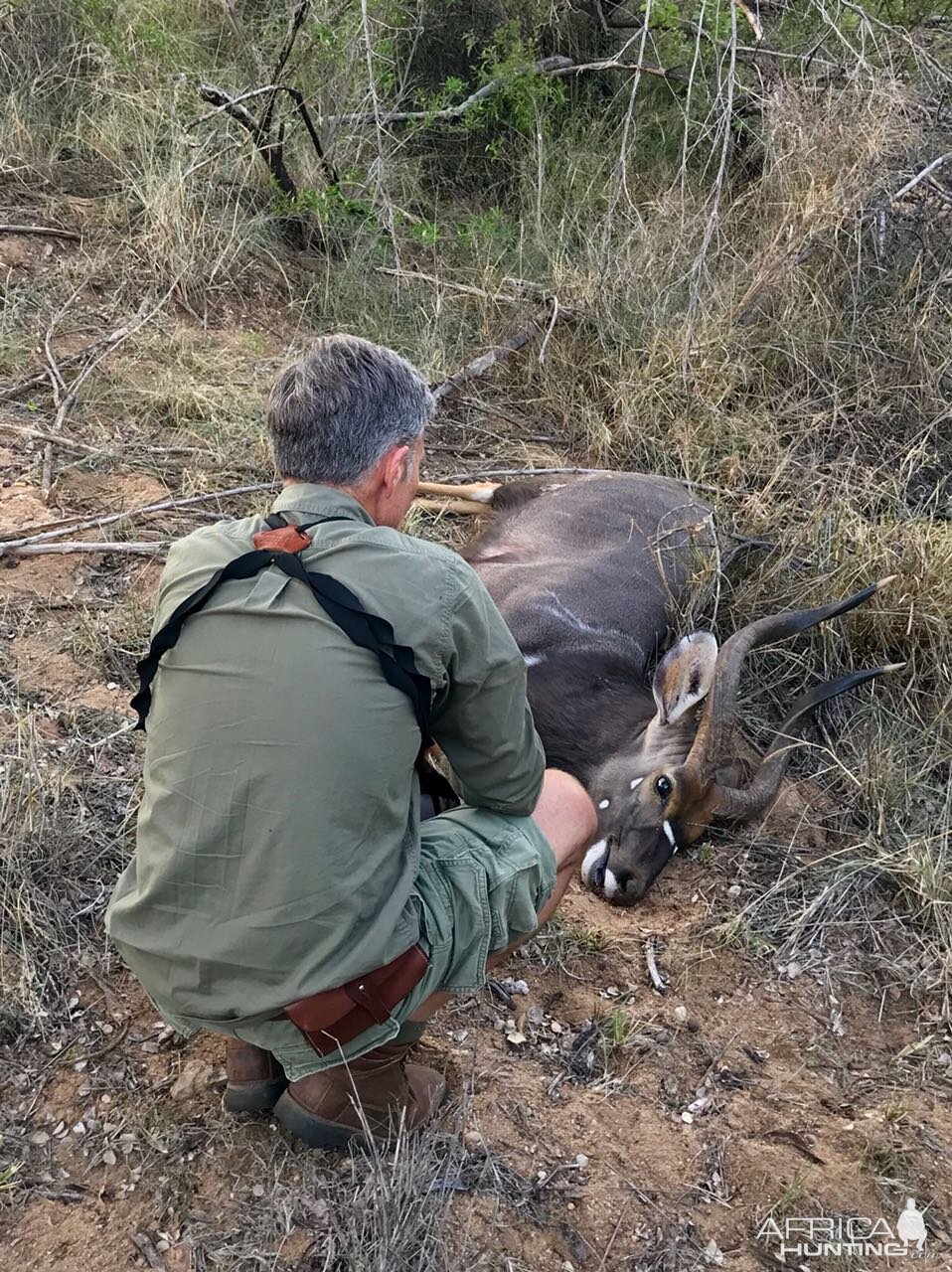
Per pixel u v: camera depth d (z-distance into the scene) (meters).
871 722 2.75
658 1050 1.94
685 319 3.68
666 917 2.31
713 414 3.50
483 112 4.54
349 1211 1.53
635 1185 1.69
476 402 3.72
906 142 3.89
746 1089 1.90
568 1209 1.63
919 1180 1.76
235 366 3.44
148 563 2.65
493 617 1.46
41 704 2.22
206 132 3.93
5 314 3.29
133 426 3.11
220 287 3.70
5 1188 1.51
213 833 1.33
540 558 3.02
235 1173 1.58
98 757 2.13
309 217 4.03
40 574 2.54
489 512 3.32
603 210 4.38
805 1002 2.11
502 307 3.95
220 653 1.35
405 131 4.50
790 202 3.87
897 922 2.28
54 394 3.09
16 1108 1.61
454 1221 1.57
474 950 1.49
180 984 1.40
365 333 3.76
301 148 4.10
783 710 2.82
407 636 1.37
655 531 3.11
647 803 2.35
